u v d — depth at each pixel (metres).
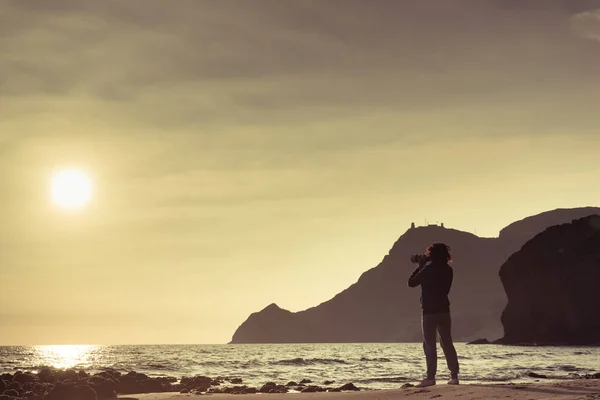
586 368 37.62
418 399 12.34
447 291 15.12
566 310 155.12
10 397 17.59
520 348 121.94
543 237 165.50
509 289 167.38
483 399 11.74
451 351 14.99
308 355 85.38
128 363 58.06
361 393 14.29
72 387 16.78
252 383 29.72
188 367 49.31
